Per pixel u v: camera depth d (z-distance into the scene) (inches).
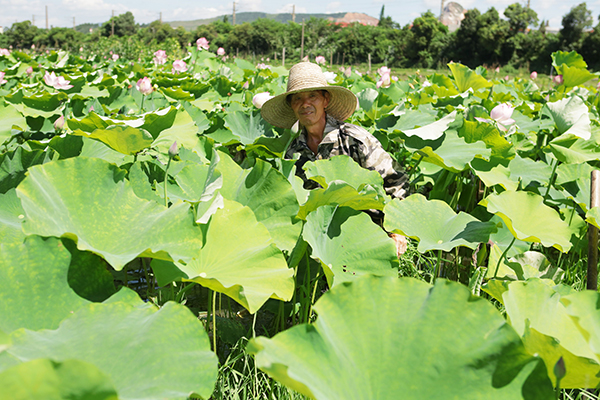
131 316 52.2
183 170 89.7
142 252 59.3
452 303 48.7
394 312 49.3
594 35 1662.2
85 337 48.9
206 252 72.2
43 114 166.1
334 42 2237.9
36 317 54.3
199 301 105.3
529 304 60.4
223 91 264.2
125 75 305.4
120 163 115.6
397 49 2116.1
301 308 86.4
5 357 44.4
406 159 169.9
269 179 85.4
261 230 74.4
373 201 88.1
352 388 44.1
